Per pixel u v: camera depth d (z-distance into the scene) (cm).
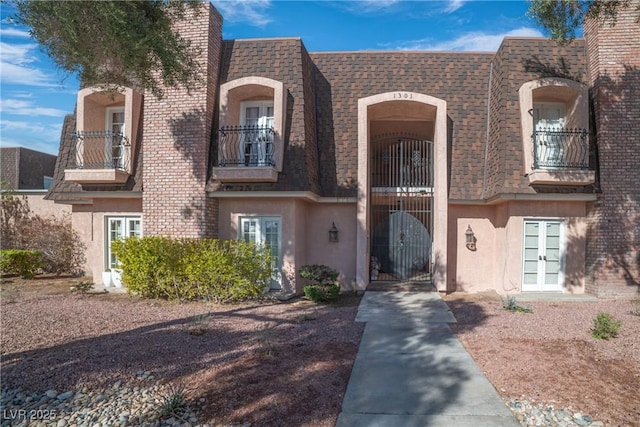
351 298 1268
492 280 1380
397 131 1584
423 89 1434
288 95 1309
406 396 551
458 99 1423
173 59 844
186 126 1300
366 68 1480
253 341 788
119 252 1255
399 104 1366
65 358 681
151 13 803
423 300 1198
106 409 516
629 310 1052
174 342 775
